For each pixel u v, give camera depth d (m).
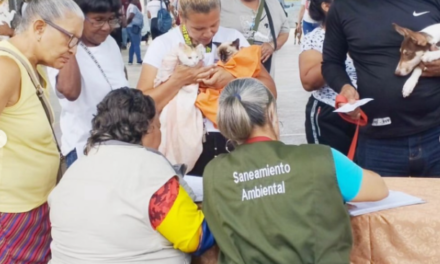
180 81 2.84
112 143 2.13
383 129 2.80
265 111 1.97
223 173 1.95
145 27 18.83
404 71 2.62
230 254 1.90
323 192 1.85
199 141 2.85
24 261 2.41
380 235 2.07
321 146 1.93
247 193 1.90
